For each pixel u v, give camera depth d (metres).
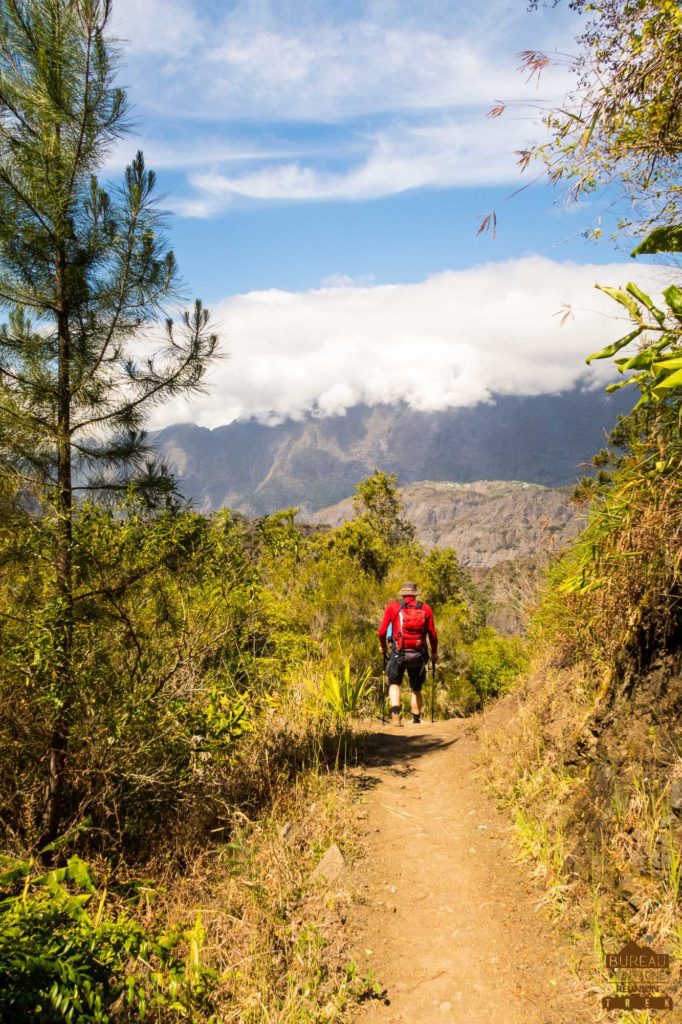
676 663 3.31
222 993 3.06
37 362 4.91
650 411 3.16
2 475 4.49
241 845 4.43
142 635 5.02
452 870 4.02
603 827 3.37
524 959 3.04
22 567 4.54
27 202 4.65
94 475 5.07
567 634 5.21
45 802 4.63
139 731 4.68
